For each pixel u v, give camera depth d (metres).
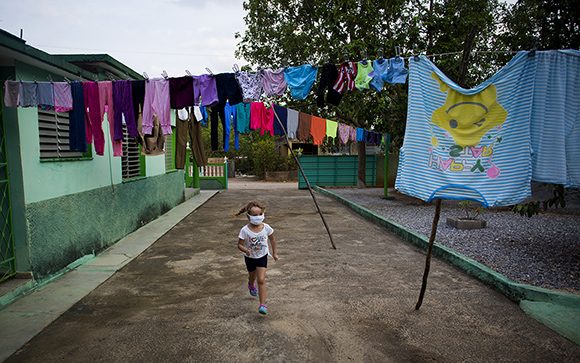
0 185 5.04
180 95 4.90
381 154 20.09
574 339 3.81
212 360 3.47
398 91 11.48
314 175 19.91
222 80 4.79
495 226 8.73
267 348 3.67
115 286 5.39
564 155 3.97
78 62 6.98
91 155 6.91
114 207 7.91
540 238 7.52
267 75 4.65
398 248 7.47
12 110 5.02
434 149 4.29
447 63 10.11
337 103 4.65
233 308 4.59
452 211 11.08
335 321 4.25
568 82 3.96
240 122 7.58
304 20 15.06
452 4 11.29
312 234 8.76
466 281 5.55
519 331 4.04
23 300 4.80
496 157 4.09
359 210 11.62
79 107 5.01
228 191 18.50
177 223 10.09
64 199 6.04
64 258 6.01
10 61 5.02
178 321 4.25
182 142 6.54
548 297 4.61
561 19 6.41
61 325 4.16
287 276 5.77
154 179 10.61
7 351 3.61
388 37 11.07
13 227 5.12
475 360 3.50
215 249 7.45
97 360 3.47
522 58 3.99
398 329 4.07
